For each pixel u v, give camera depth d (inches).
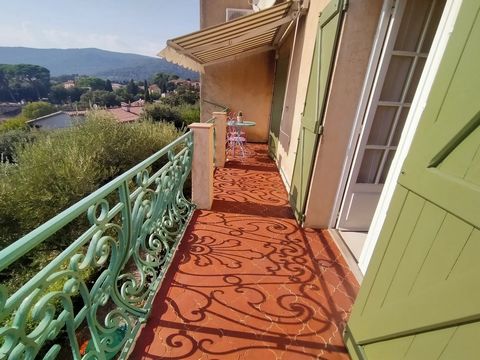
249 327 68.2
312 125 106.7
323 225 116.6
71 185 148.9
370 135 98.9
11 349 30.2
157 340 63.6
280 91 219.9
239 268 90.1
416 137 44.1
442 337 37.4
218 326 68.0
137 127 239.9
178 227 113.7
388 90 91.6
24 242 29.7
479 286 31.7
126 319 61.0
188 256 95.7
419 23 81.9
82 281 43.7
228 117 295.6
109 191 48.4
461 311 34.2
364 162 104.0
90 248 45.1
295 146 153.9
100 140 195.0
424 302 40.3
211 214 128.3
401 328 44.9
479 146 32.9
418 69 86.9
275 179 184.7
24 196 138.8
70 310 41.2
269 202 145.6
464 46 35.6
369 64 88.6
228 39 154.9
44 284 33.8
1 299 27.9
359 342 57.4
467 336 33.7
